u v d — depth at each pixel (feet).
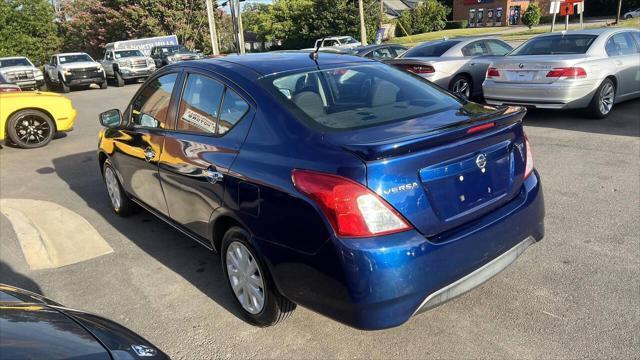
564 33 29.43
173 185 12.64
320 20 147.23
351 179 8.01
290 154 9.07
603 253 12.92
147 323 11.25
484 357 9.36
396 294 8.08
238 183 9.86
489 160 9.50
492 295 11.35
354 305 8.13
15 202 20.84
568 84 26.12
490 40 37.70
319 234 8.29
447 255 8.54
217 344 10.33
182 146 12.07
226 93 11.14
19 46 110.11
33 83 74.49
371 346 9.92
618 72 28.02
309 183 8.41
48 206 19.99
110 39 141.59
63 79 76.28
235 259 10.76
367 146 8.05
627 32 29.96
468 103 11.53
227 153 10.41
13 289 7.96
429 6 183.21
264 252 9.44
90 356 5.87
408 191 8.23
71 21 143.95
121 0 134.10
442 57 34.73
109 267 14.16
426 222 8.44
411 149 8.15
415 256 8.15
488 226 9.22
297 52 13.29
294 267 8.87
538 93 27.07
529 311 10.67
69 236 16.61
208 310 11.63
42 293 12.91
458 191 8.93
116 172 16.80
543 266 12.46
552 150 22.56
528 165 10.73
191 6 141.08
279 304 9.99
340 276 8.11
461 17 234.79
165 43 102.83
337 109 10.20
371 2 143.23
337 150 8.42
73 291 12.92
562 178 18.83
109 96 67.41
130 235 16.38
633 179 18.17
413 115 10.14
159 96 13.94
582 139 24.00
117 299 12.39
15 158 29.66
